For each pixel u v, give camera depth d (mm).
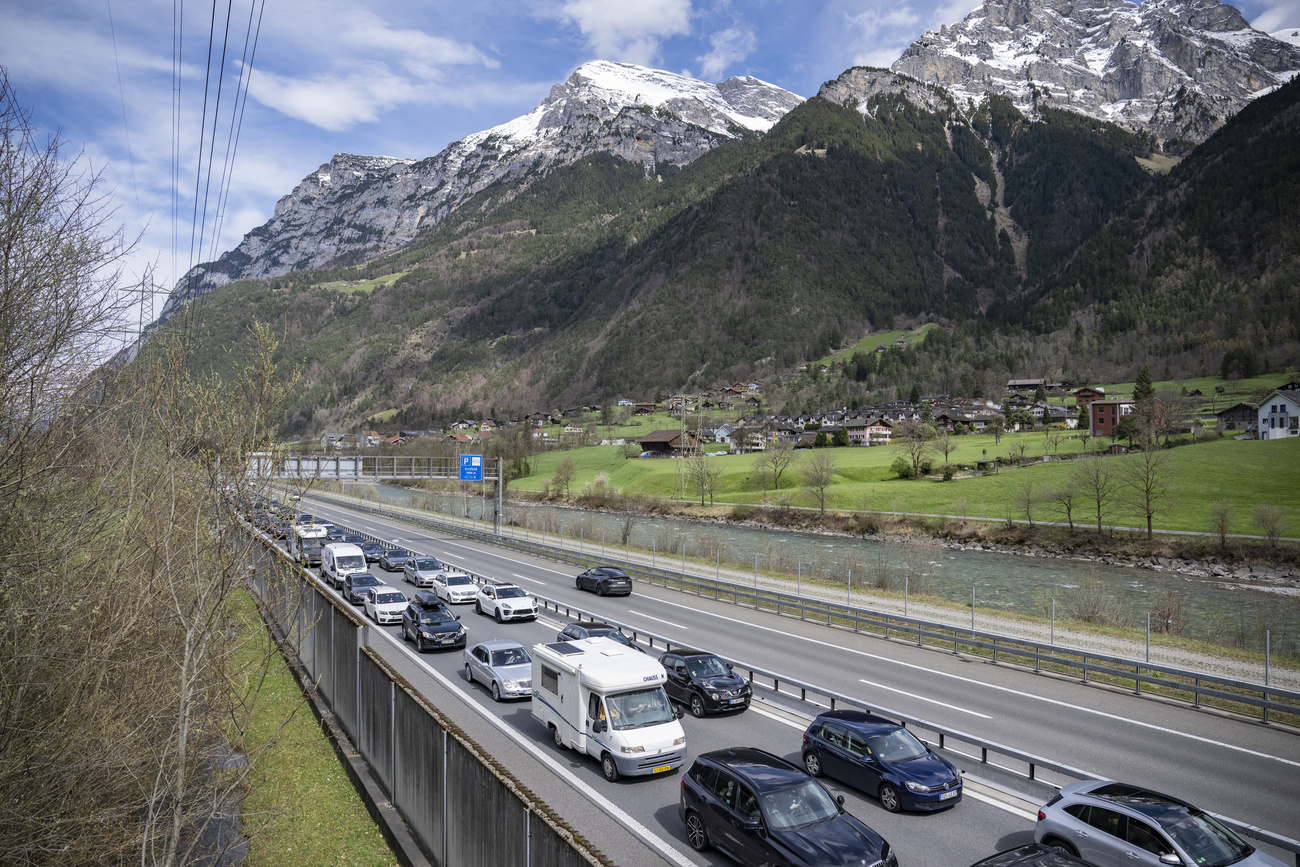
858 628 32938
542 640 29656
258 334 11148
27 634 8938
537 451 177750
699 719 21188
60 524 9688
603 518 101875
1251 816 15023
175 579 10242
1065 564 70625
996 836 14070
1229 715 21562
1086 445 132000
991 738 19328
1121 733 19906
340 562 43500
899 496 101375
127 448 10648
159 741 11430
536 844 9477
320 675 21453
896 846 13617
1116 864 11875
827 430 182375
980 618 35781
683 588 43750
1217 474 91250
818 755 17031
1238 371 195625
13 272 8539
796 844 11758
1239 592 57562
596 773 17156
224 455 10625
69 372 9352
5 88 8508
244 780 15641
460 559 56250
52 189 8914
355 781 16281
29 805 8922
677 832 14320
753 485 122125
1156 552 71062
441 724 12562
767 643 30188
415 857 13000
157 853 11844
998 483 103125
